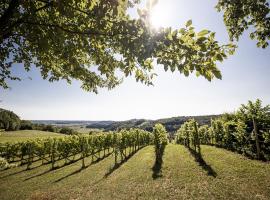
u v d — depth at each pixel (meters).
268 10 4.89
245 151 16.02
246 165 12.66
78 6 3.36
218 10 5.44
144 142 46.31
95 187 14.19
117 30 2.91
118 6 2.78
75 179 17.91
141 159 23.28
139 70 3.57
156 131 24.33
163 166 16.91
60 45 3.79
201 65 2.62
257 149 14.01
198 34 2.49
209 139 30.83
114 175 17.27
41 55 4.69
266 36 5.21
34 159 35.91
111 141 34.16
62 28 3.42
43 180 18.97
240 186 9.46
